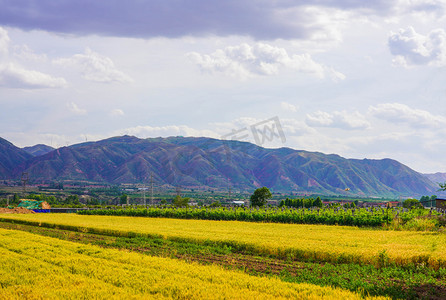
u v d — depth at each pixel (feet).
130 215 317.83
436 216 169.99
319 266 78.54
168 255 92.68
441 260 74.33
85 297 53.21
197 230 149.79
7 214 296.51
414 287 59.67
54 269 69.77
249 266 80.48
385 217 188.75
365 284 59.21
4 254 84.53
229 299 51.26
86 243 116.67
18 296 53.83
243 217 243.40
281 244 99.35
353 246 97.45
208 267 73.97
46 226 181.27
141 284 59.06
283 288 56.85
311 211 232.12
